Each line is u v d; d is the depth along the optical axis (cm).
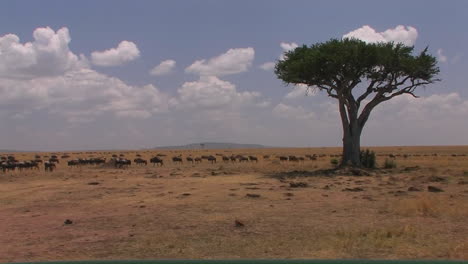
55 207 1827
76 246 1109
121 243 1131
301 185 2464
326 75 3731
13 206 1883
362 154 4016
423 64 3678
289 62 3947
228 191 2245
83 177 3381
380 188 2312
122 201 1955
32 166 4559
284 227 1281
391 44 3759
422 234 1137
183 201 1892
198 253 1016
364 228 1225
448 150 11538
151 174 3650
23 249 1088
